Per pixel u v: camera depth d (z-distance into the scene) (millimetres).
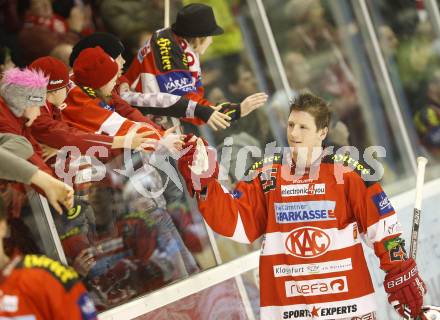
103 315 11258
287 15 16672
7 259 8180
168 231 12367
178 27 12883
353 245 10383
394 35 18500
